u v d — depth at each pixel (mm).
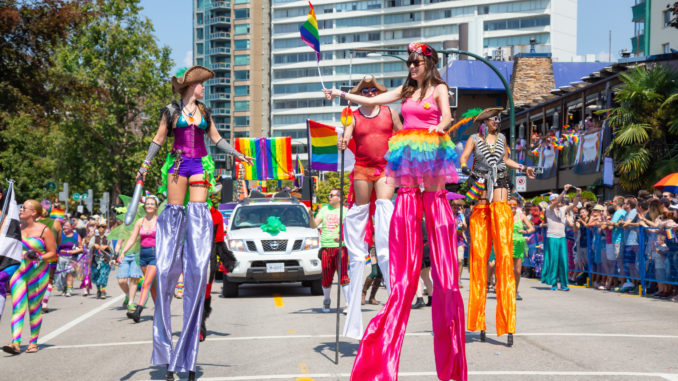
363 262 7871
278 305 13852
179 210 6797
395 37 128750
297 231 16141
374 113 7801
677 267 13781
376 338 5879
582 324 10219
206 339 9258
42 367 7562
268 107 146625
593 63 48594
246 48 147375
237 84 147625
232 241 15805
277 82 138250
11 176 46312
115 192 61656
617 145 24875
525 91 47469
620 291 15719
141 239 12148
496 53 54125
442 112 6289
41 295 8852
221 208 22375
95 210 62125
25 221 8953
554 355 7691
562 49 116500
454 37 122938
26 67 27812
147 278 11695
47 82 29344
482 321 8750
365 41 131000
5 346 8461
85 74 57594
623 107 24891
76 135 58906
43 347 9055
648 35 46812
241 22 147625
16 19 26062
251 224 16906
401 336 5922
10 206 8383
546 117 38250
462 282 17531
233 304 14172
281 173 21625
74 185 60531
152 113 60438
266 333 9789
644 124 24203
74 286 21797
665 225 14117
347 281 12594
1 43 26922
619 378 6465
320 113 135125
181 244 6754
